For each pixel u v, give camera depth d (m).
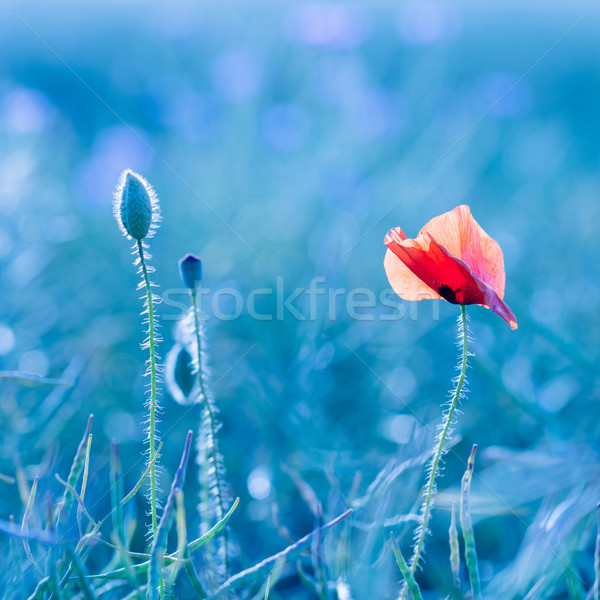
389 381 1.33
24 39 3.38
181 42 2.73
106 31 3.54
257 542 1.13
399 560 0.98
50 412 1.15
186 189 1.92
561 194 1.97
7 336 1.32
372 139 2.14
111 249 1.78
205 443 1.05
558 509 1.06
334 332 1.46
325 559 1.04
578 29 3.34
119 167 1.91
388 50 2.67
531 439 1.19
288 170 2.05
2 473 1.13
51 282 1.63
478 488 1.13
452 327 1.47
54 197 1.85
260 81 2.23
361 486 1.14
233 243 1.71
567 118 2.65
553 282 1.59
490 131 2.23
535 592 1.03
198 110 2.21
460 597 0.99
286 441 1.18
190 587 1.05
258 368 1.28
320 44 2.30
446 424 0.99
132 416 1.25
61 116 2.34
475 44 3.36
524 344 1.34
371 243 1.74
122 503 0.99
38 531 1.01
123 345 1.44
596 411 1.19
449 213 0.99
